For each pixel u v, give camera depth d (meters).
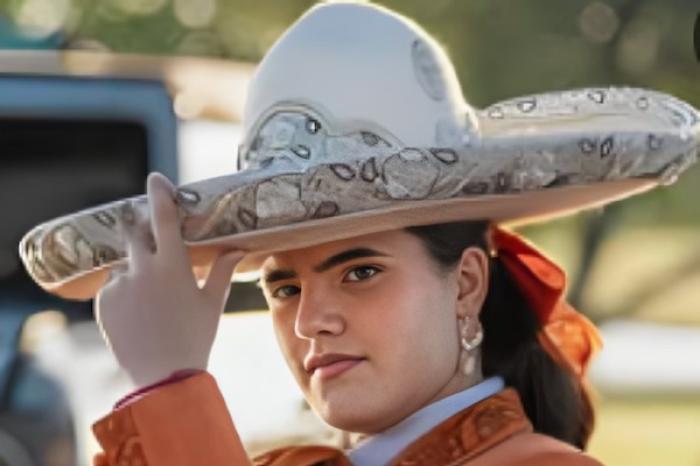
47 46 18.78
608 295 28.80
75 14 24.28
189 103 17.47
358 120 5.76
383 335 5.79
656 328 33.34
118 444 5.45
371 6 5.92
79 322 14.21
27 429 12.62
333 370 5.80
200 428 5.43
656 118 6.10
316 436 9.20
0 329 13.55
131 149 16.44
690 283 33.97
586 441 6.62
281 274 5.88
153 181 5.46
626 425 24.86
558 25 21.39
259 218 5.43
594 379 28.34
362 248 5.77
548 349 6.40
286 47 5.85
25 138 16.23
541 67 21.30
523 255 6.29
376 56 5.81
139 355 5.50
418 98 5.84
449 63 6.05
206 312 5.57
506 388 6.14
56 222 5.61
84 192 16.33
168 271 5.49
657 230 32.81
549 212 6.09
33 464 12.59
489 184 5.50
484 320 6.27
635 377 29.19
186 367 5.51
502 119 6.37
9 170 16.20
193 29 24.19
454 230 5.95
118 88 16.38
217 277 5.62
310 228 5.54
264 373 10.53
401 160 5.41
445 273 5.93
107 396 12.85
